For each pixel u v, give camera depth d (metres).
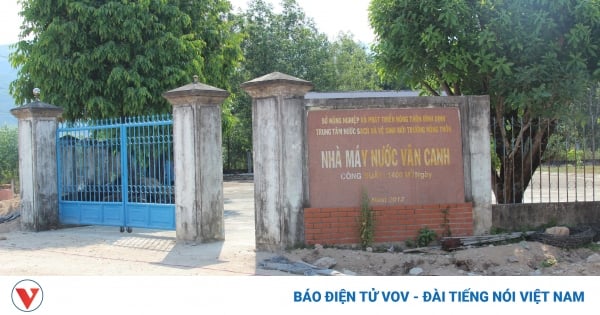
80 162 11.80
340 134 8.45
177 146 9.54
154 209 10.31
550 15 8.58
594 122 9.28
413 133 8.55
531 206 8.89
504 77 8.84
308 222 8.34
